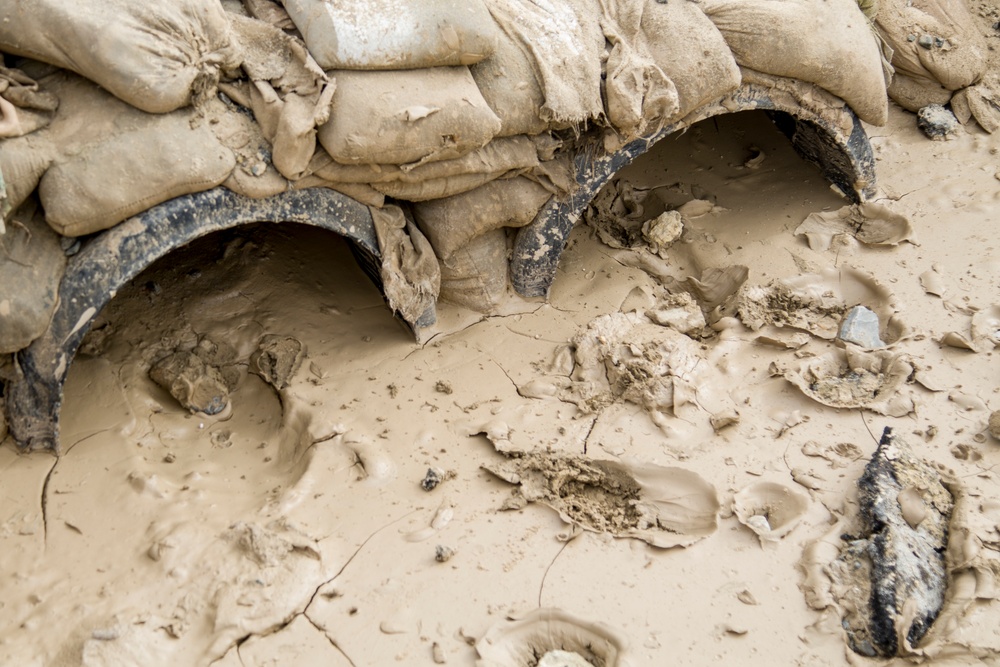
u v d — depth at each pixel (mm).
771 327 2684
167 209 2363
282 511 2389
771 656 2250
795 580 2326
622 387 2578
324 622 2275
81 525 2363
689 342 2648
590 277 2791
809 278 2773
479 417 2533
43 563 2320
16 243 2328
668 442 2496
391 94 2426
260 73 2402
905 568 2305
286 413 2529
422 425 2516
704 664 2240
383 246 2566
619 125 2604
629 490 2447
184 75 2324
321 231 2811
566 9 2586
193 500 2404
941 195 2951
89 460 2436
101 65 2285
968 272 2777
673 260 2838
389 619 2279
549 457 2455
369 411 2531
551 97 2525
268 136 2408
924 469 2432
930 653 2238
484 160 2545
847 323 2686
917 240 2846
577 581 2320
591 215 2920
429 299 2641
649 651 2248
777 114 3002
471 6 2453
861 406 2543
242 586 2291
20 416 2420
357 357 2621
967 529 2357
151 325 2611
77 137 2314
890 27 3125
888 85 3084
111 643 2232
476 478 2449
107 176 2312
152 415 2523
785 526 2385
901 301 2727
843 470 2455
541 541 2367
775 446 2492
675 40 2631
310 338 2643
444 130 2455
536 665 2256
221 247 2742
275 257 2746
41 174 2303
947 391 2570
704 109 2703
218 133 2385
